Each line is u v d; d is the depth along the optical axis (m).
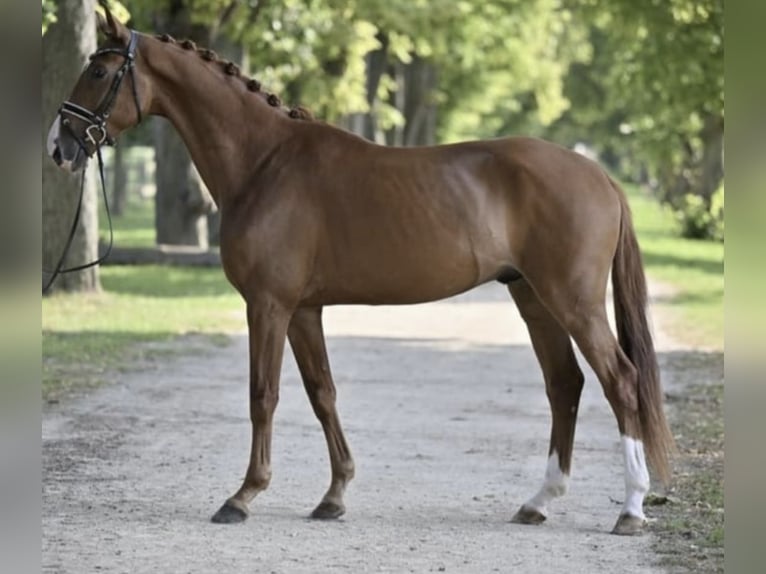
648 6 40.88
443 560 10.85
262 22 38.00
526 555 11.02
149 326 28.20
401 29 47.91
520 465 15.08
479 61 70.44
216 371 22.50
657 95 55.88
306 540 11.51
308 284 12.10
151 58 12.44
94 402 19.11
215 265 43.25
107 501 12.95
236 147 12.38
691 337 28.45
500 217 11.84
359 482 14.02
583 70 99.06
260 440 12.18
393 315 34.00
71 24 28.41
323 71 44.47
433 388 21.17
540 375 22.83
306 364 12.52
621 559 10.89
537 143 12.09
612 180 12.11
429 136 75.00
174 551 11.06
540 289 11.86
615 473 14.75
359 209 11.91
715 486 13.73
